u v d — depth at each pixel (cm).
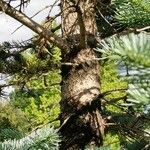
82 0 419
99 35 473
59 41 443
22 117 1134
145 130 448
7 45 527
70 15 455
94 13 452
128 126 455
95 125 440
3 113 1125
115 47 121
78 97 442
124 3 253
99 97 436
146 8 239
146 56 116
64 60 454
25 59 544
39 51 511
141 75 118
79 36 450
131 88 123
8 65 529
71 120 443
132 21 247
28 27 425
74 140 437
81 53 444
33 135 288
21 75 536
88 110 439
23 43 525
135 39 119
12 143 276
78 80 445
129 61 118
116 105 448
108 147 230
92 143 438
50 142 289
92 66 447
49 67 533
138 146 247
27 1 409
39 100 1739
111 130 483
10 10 411
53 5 420
